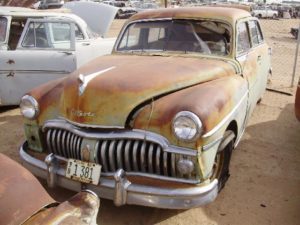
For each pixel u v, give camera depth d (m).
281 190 4.48
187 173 3.38
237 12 5.32
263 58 6.22
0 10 6.93
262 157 5.34
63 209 2.56
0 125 6.54
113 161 3.54
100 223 3.78
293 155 5.46
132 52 5.11
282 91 8.98
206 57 4.73
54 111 3.98
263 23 31.11
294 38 21.88
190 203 3.38
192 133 3.28
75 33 7.29
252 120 6.91
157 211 4.00
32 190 2.62
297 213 4.03
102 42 7.93
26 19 6.94
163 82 3.75
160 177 3.43
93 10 9.16
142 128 3.45
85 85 3.72
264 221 3.88
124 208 4.03
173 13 5.15
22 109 4.09
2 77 6.76
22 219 2.42
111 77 3.80
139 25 5.26
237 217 3.94
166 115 3.40
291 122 6.88
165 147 3.37
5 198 2.49
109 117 3.55
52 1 21.44
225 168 4.08
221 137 3.65
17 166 2.78
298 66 12.96
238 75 4.65
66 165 3.75
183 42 4.93
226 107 3.73
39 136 4.05
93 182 3.53
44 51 6.84
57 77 6.94
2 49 6.74
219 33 4.89
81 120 3.64
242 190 4.45
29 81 6.85
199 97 3.53
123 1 37.00
